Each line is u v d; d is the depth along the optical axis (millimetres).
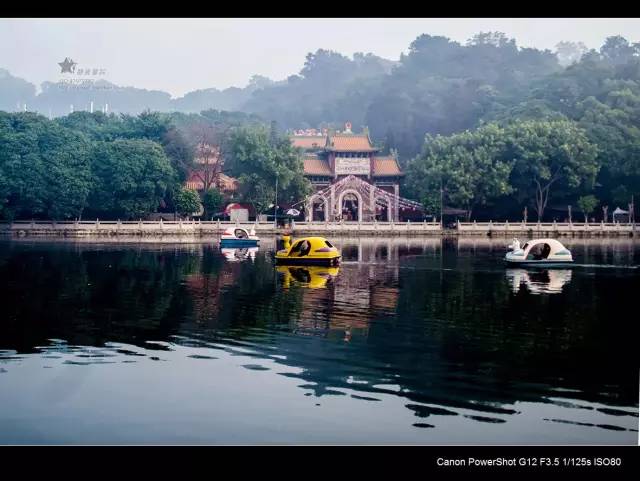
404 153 173375
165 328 22938
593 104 125312
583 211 103812
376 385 16328
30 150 88812
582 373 17422
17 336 21578
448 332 22406
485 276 40125
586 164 102875
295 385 16375
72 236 88188
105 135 116500
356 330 22656
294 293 31766
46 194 87938
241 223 96062
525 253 46656
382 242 80562
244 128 104750
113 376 17078
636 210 108625
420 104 191000
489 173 102188
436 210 102750
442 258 54656
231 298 29984
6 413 14508
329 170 117938
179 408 14805
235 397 15477
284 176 101688
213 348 20016
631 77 152500
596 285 35625
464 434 13523
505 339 21188
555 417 14320
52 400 15273
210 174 112938
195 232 93688
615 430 13711
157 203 95875
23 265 44812
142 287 33750
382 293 31875
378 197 108312
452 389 16078
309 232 95875
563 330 22781
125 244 71312
